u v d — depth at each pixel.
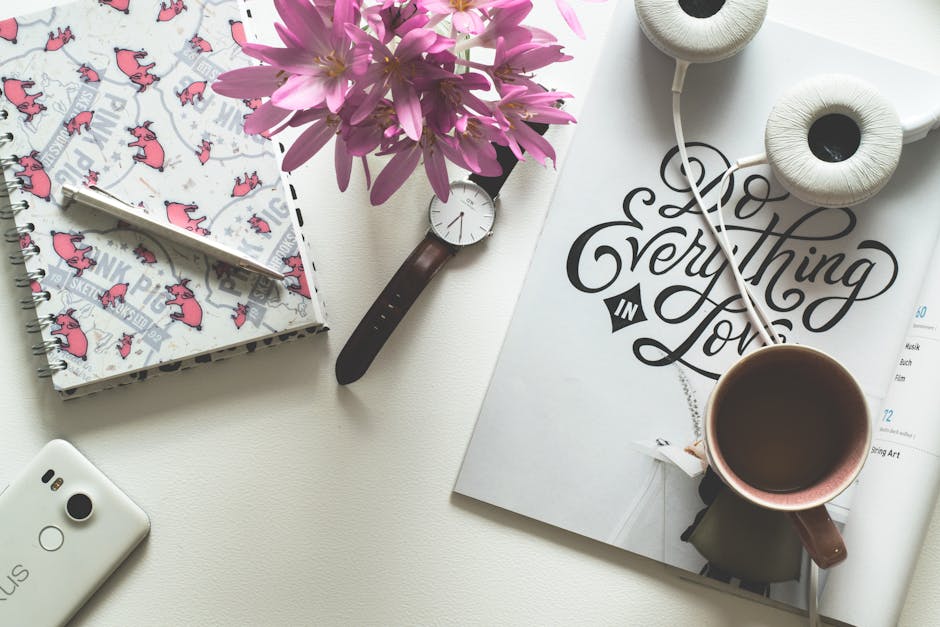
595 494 0.61
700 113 0.61
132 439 0.62
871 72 0.60
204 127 0.59
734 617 0.62
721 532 0.60
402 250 0.62
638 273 0.61
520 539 0.62
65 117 0.58
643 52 0.61
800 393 0.56
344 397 0.62
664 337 0.61
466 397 0.62
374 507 0.62
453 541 0.62
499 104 0.42
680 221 0.61
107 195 0.58
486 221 0.60
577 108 0.62
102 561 0.61
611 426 0.61
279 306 0.59
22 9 0.61
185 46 0.58
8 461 0.62
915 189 0.61
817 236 0.61
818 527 0.51
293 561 0.62
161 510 0.62
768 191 0.61
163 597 0.62
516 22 0.42
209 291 0.58
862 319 0.61
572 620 0.62
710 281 0.61
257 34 0.62
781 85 0.61
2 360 0.62
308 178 0.62
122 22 0.58
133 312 0.58
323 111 0.41
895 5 0.61
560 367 0.61
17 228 0.58
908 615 0.61
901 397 0.59
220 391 0.62
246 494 0.62
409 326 0.62
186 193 0.58
